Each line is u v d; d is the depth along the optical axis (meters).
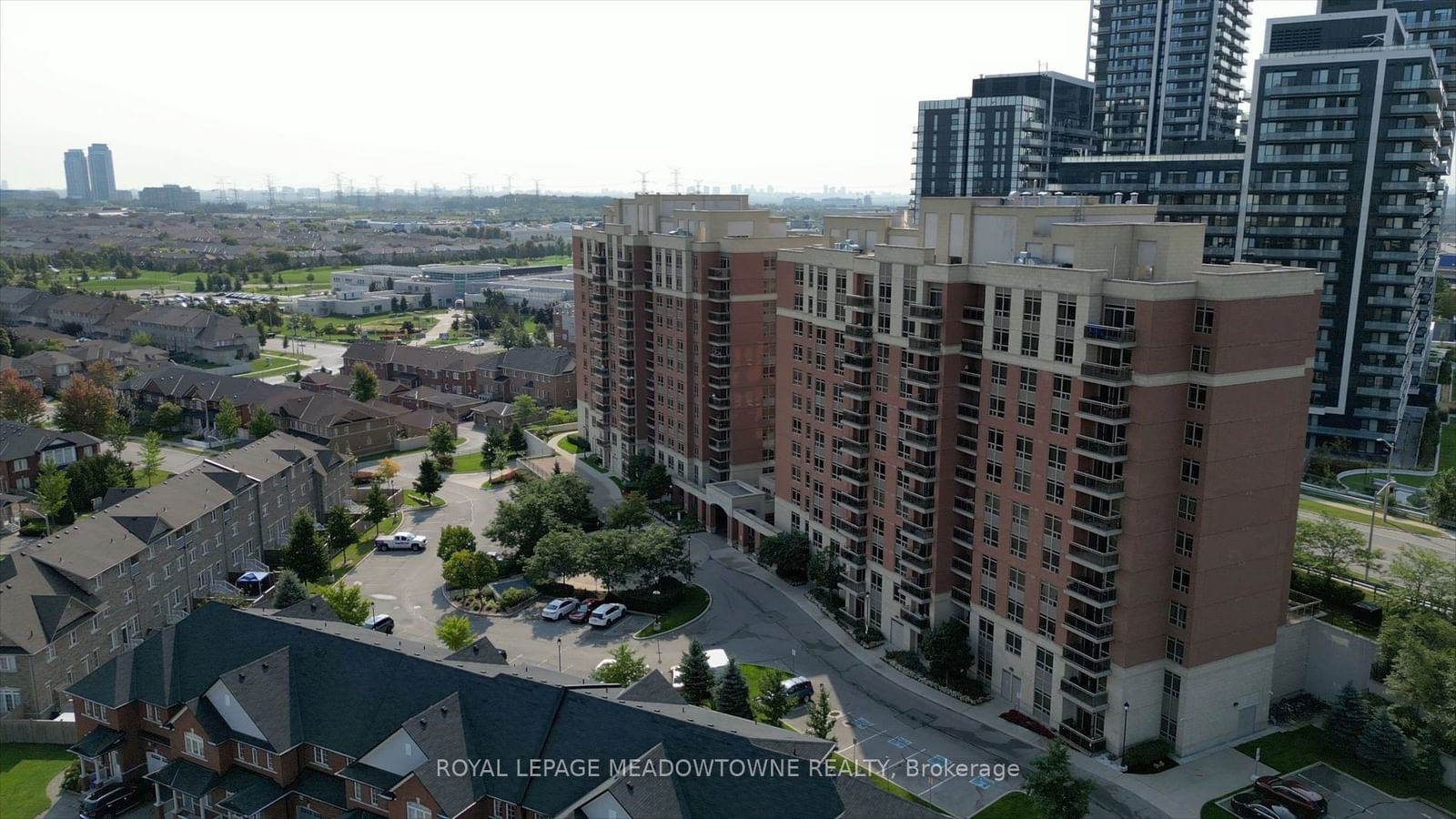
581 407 173.00
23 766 75.75
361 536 130.12
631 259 143.38
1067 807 62.94
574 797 57.62
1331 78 141.00
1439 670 73.88
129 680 72.12
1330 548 97.81
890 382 92.25
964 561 87.69
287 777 65.69
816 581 104.44
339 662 69.00
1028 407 77.56
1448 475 119.94
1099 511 72.75
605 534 105.00
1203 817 67.69
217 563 110.81
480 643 75.38
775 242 126.25
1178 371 69.94
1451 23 172.50
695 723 59.06
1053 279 73.81
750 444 131.12
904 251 88.62
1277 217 148.50
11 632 80.62
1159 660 74.94
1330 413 149.12
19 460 145.62
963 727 79.88
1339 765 74.12
